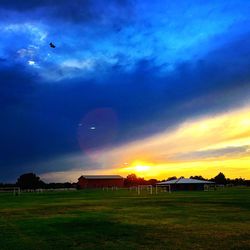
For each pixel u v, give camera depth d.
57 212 35.97
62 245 18.08
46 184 167.25
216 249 16.73
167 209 37.22
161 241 18.80
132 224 25.48
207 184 116.69
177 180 115.81
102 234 21.23
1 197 77.88
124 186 181.25
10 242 19.12
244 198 55.78
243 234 20.70
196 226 24.06
